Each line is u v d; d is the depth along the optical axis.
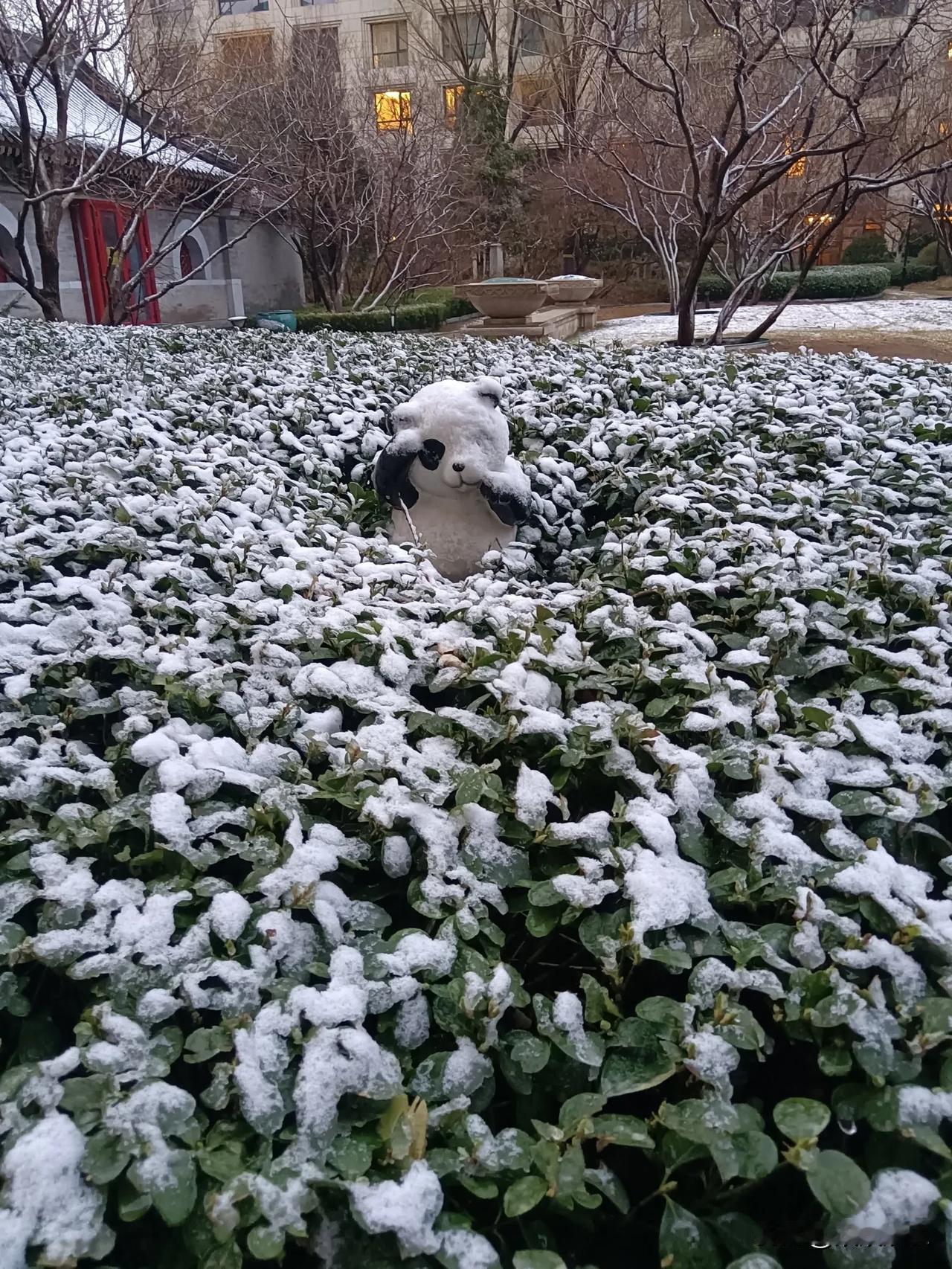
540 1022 0.88
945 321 9.99
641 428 3.07
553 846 1.08
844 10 5.39
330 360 4.06
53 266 7.25
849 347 7.46
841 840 1.05
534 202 14.73
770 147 7.37
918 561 2.04
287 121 10.53
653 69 7.13
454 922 0.95
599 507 2.94
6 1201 0.69
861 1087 0.82
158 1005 0.86
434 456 2.53
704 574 1.93
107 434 2.85
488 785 1.14
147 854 1.05
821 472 2.70
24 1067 0.82
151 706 1.37
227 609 1.75
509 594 1.96
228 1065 0.81
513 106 14.72
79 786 1.16
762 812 1.10
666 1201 0.76
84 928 0.94
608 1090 0.82
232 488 2.53
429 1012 0.91
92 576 1.87
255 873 1.02
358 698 1.35
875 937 0.90
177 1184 0.72
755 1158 0.76
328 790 1.15
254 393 3.47
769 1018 0.95
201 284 12.68
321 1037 0.82
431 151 11.66
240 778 1.14
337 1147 0.76
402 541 2.63
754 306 12.51
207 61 10.95
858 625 1.67
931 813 1.11
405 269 11.49
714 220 5.96
